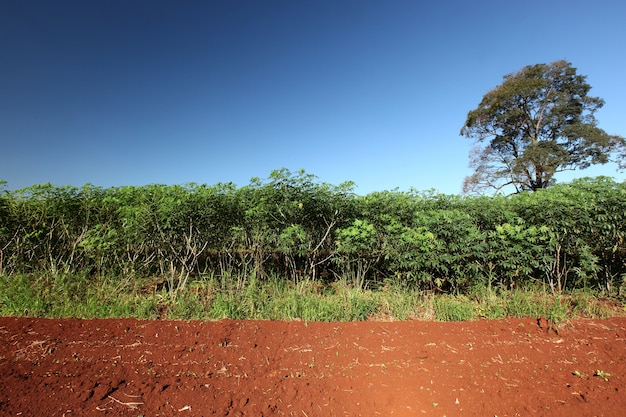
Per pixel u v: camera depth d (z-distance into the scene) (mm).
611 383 3453
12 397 3018
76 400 3021
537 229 5969
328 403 3127
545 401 3168
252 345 4164
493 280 6102
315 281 6957
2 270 6855
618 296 6195
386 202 7543
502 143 26531
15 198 6902
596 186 6426
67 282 6016
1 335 4258
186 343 4172
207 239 6844
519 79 25375
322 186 6672
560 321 4828
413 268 5805
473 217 7438
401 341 4309
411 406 3100
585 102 24906
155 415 2889
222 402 3082
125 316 5066
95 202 7160
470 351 4078
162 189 6453
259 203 6480
